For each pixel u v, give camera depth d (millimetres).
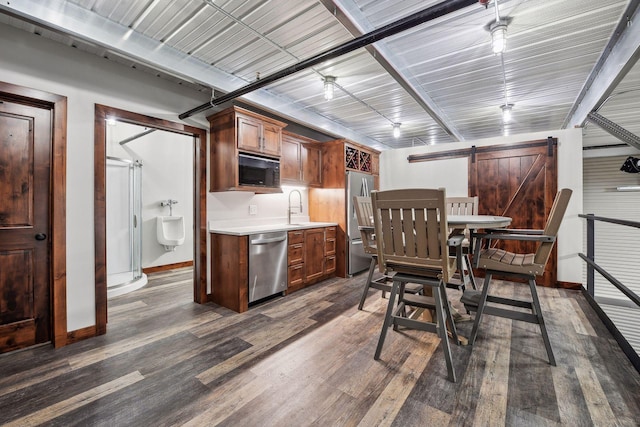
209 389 1759
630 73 2826
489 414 1515
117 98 2627
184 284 4180
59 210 2309
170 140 5195
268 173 3559
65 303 2336
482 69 3014
